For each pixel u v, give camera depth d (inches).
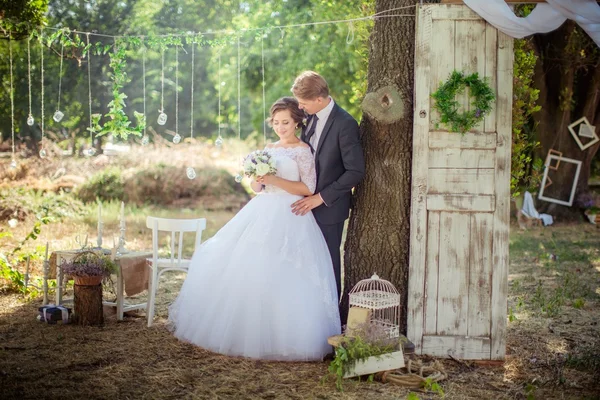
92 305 203.6
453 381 160.2
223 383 155.8
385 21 181.8
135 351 177.9
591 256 347.3
